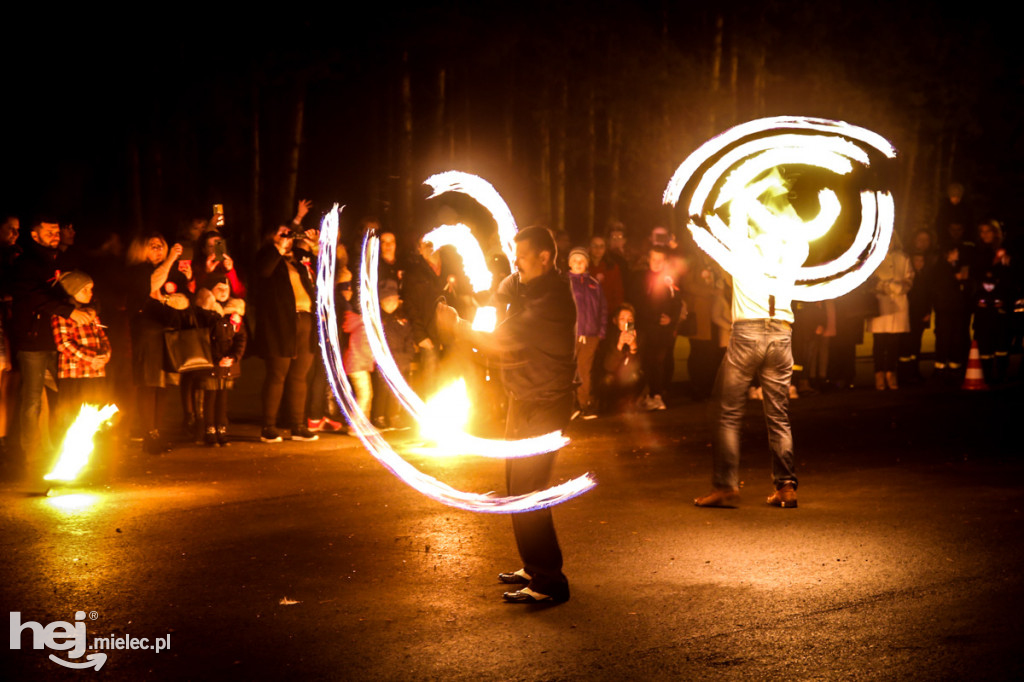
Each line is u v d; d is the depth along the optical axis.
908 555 6.55
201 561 6.50
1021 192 40.47
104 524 7.41
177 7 22.25
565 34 28.12
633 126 31.94
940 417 12.12
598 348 13.27
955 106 39.56
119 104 22.47
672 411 13.16
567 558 6.58
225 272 11.01
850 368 14.74
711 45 33.91
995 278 14.73
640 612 5.52
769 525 7.38
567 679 4.63
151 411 10.24
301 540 7.00
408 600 5.75
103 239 10.68
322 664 4.82
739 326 7.95
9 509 7.87
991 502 7.93
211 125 24.72
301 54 23.27
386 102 26.83
